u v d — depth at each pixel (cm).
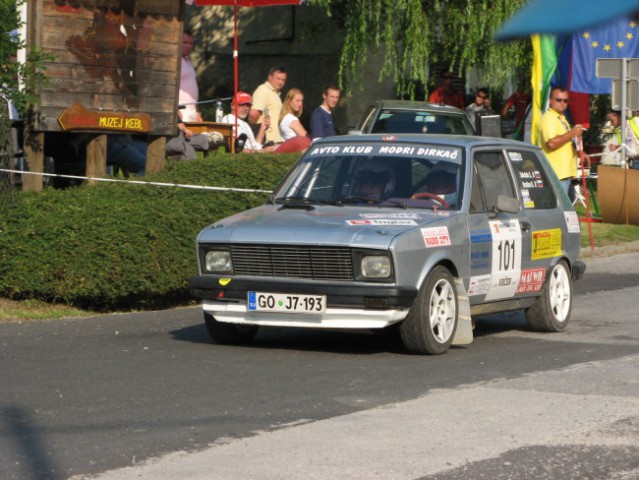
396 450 559
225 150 1897
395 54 2478
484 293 1004
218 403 693
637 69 2148
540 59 2069
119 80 1566
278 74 2075
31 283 1171
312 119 1973
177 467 514
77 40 1518
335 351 948
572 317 1238
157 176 1457
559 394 736
